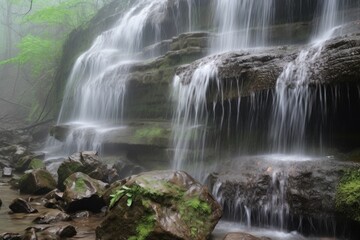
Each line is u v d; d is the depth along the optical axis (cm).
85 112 1578
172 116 1086
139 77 1233
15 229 575
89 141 1232
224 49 1118
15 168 1343
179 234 461
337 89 618
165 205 500
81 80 1808
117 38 1692
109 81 1386
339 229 535
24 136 2061
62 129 1438
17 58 2511
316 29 952
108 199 671
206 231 498
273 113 763
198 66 889
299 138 729
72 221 650
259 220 621
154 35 1512
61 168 895
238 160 754
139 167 1033
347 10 892
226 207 677
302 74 653
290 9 1018
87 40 2073
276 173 621
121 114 1341
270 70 717
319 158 655
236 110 853
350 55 583
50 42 2545
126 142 1073
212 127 929
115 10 1961
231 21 1183
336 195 538
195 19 1326
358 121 656
